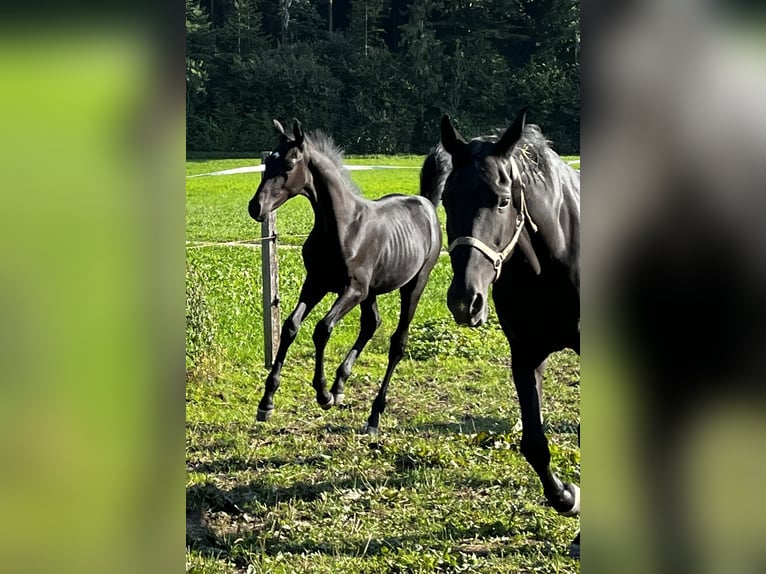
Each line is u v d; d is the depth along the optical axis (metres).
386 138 39.41
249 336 8.70
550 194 3.54
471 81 39.38
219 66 40.47
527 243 3.52
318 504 4.49
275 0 44.72
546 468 3.59
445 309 10.80
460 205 3.33
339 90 40.78
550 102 36.53
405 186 25.95
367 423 6.20
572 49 38.72
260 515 4.37
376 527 4.17
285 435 6.07
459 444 5.65
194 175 30.94
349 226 6.52
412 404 7.04
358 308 10.68
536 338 3.70
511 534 4.07
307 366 8.20
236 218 20.08
